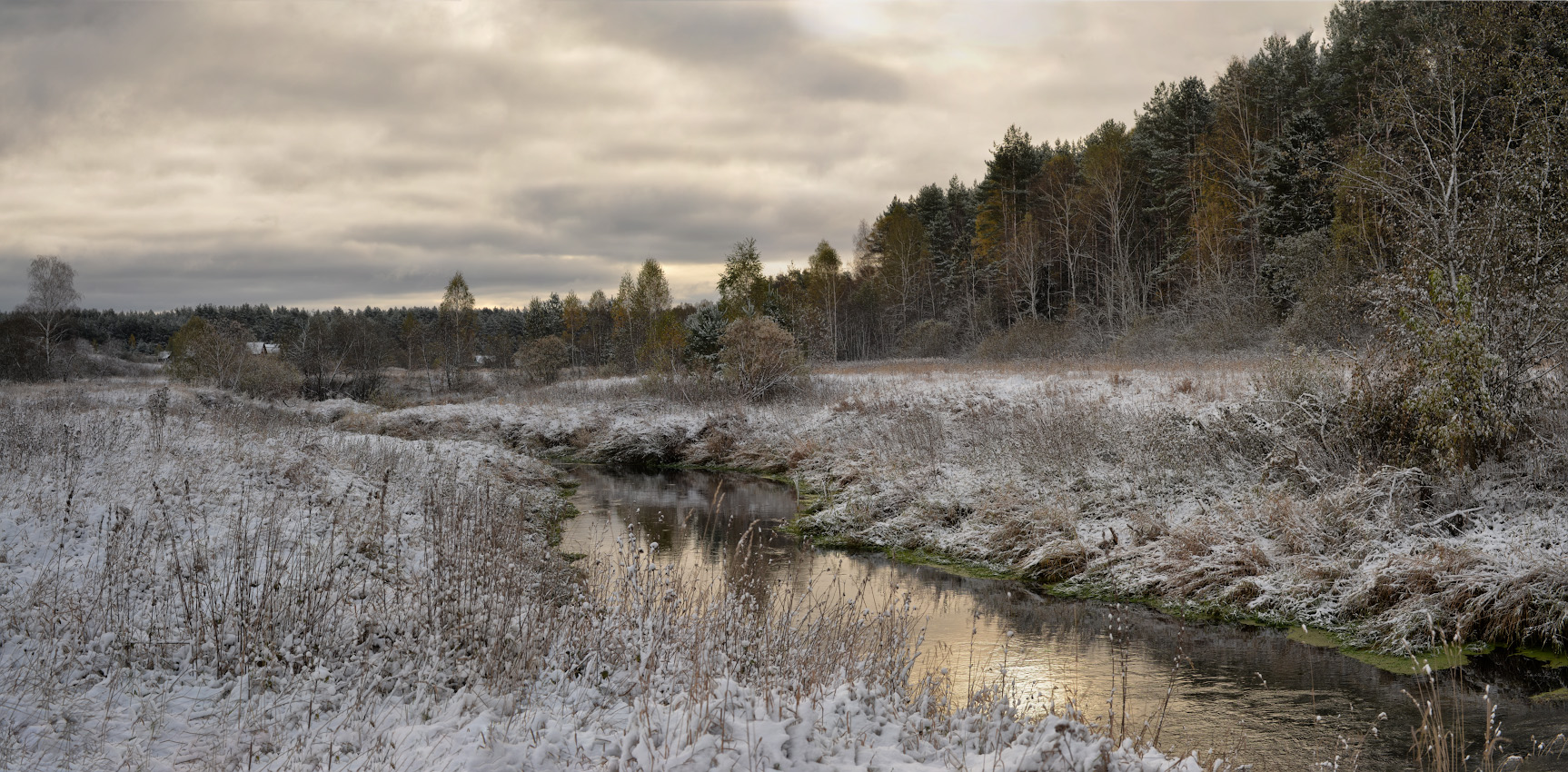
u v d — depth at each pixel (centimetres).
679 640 595
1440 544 911
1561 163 1052
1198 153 3972
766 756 390
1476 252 1041
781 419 2427
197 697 514
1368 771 580
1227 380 1742
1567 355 1020
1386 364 1105
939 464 1580
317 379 4178
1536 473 974
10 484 904
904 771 393
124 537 741
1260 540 1057
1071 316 3975
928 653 834
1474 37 1334
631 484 2070
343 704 515
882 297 6062
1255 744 625
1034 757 372
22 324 5062
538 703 516
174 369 3894
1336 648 856
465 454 1844
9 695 482
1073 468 1377
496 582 684
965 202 6425
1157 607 1013
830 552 1330
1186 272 3850
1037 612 1000
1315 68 3841
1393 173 1249
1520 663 775
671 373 3070
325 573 729
